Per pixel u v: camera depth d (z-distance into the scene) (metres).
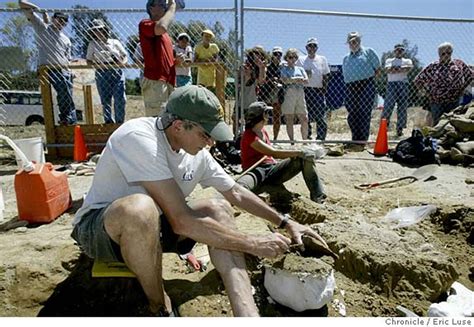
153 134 1.95
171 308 2.08
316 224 3.10
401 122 6.98
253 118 3.96
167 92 4.30
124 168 1.92
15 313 2.24
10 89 6.10
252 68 5.89
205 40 5.95
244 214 3.37
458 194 4.33
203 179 2.29
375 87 6.41
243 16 5.46
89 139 5.98
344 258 2.61
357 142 6.16
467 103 6.49
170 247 2.23
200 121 1.91
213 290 2.36
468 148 5.45
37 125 10.84
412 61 6.88
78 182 4.58
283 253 2.09
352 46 6.28
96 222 1.96
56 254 2.59
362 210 3.78
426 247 2.74
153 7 4.04
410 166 5.38
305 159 3.85
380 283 2.47
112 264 2.11
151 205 1.83
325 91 6.50
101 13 5.52
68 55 5.86
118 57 5.70
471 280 2.74
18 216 3.36
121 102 6.01
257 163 3.94
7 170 5.36
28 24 5.69
